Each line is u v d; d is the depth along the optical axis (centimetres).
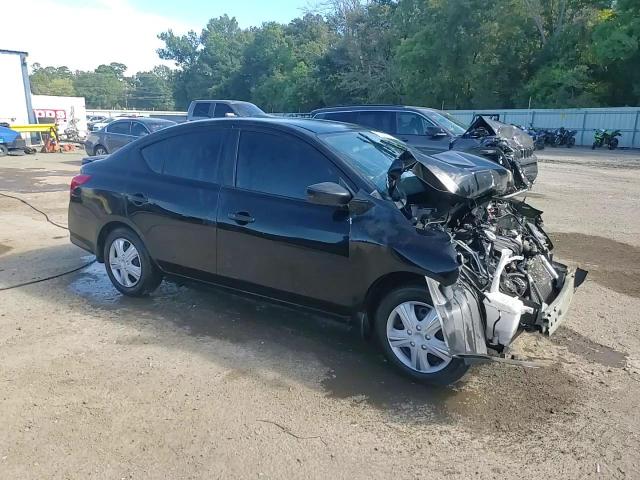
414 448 307
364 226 376
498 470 290
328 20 5094
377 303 394
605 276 620
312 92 5188
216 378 379
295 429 322
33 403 344
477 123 1002
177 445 306
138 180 504
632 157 2341
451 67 3931
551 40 3806
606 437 319
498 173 427
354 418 335
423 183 380
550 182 1436
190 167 477
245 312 498
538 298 394
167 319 480
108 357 407
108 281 581
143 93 13388
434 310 362
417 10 4234
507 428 327
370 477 284
